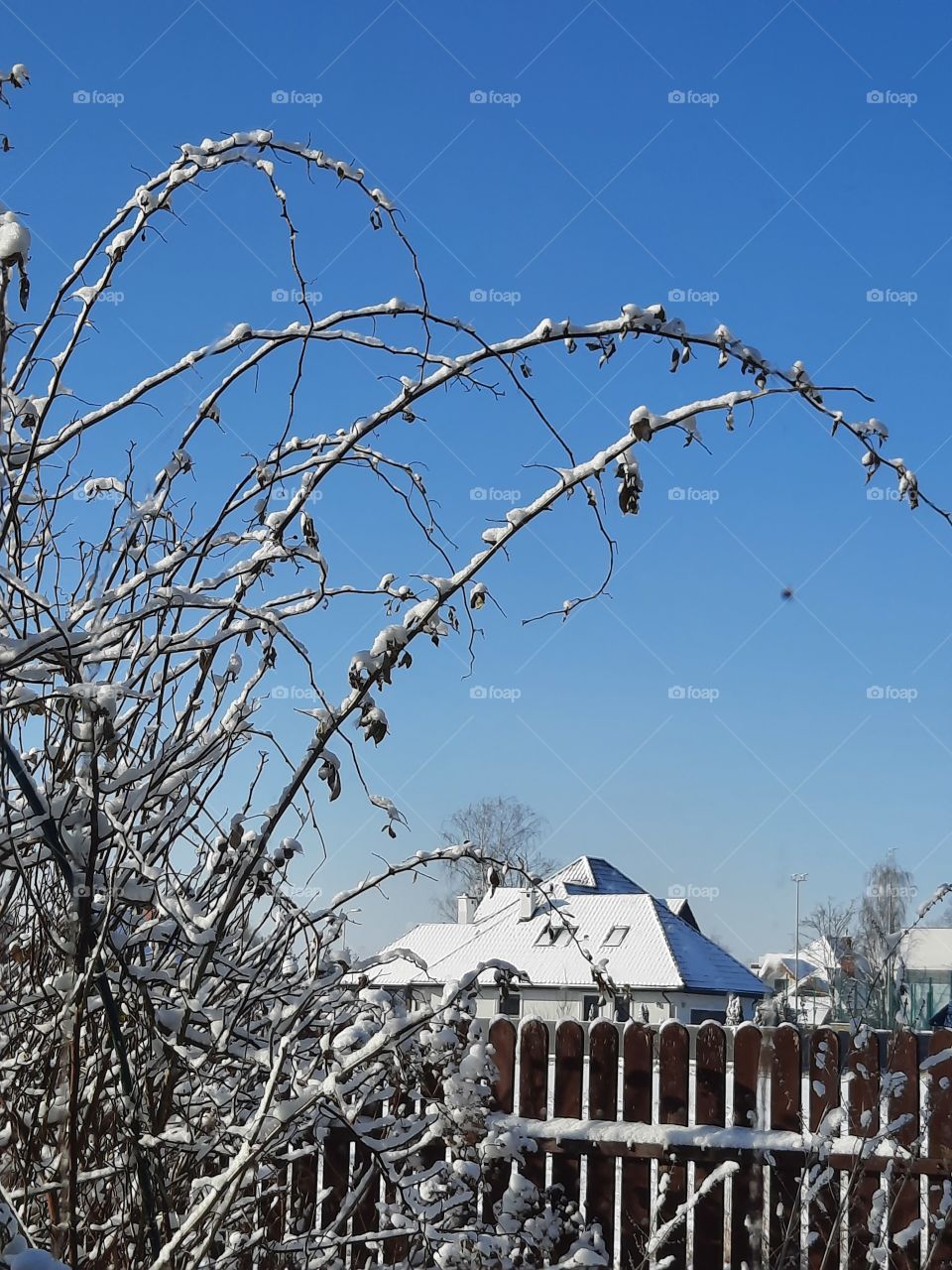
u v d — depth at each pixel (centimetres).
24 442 273
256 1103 289
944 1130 466
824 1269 461
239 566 255
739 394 225
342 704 227
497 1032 514
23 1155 264
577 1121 497
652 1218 453
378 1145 286
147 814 278
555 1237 365
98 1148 257
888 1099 467
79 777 235
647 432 221
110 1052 244
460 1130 346
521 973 337
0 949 290
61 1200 255
